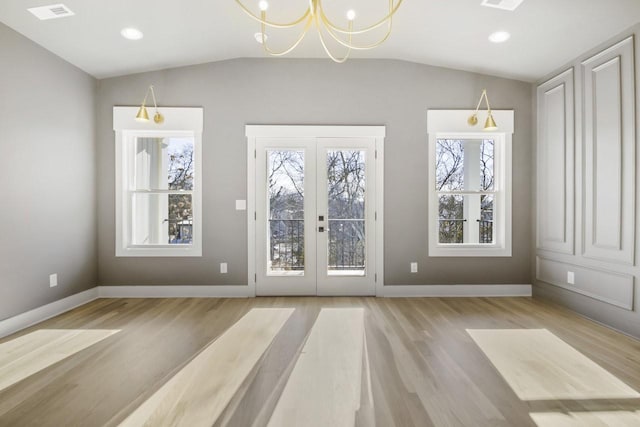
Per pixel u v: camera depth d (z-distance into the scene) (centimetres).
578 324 298
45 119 313
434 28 314
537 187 383
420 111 390
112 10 276
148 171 396
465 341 259
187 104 384
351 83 388
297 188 392
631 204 270
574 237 329
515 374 209
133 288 384
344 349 245
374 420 163
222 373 209
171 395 185
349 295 391
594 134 304
